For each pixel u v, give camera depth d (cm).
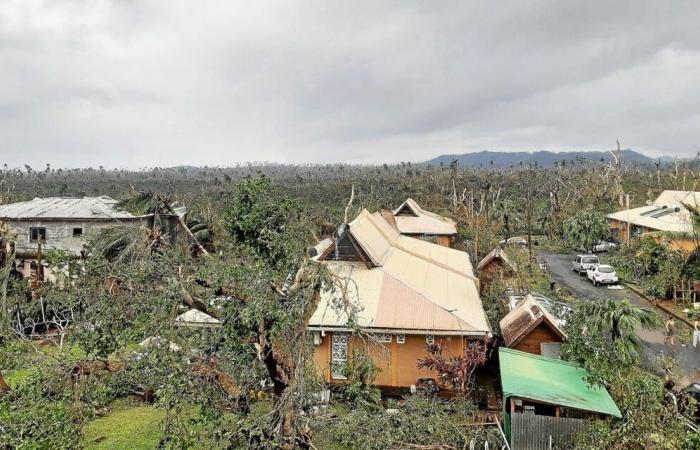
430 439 1091
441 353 1541
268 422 889
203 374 897
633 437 1002
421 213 4334
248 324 872
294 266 1002
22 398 854
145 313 910
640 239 3569
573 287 3181
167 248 1031
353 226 2011
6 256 2245
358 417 1088
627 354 1374
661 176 8331
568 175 8375
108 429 1277
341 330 1555
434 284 1994
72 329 938
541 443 1135
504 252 3142
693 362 1834
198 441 934
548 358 1432
